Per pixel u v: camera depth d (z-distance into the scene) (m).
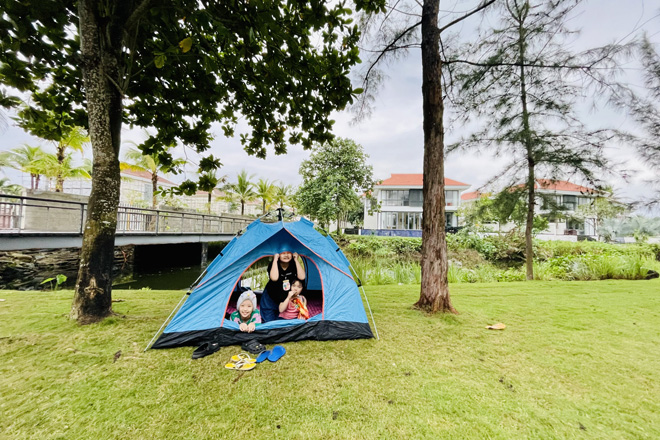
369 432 1.65
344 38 3.44
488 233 16.72
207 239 15.00
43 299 4.33
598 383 2.20
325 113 4.06
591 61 4.48
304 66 3.45
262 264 9.66
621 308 4.30
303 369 2.36
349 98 3.76
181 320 2.79
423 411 1.84
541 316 3.88
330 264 3.33
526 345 2.89
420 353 2.69
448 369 2.39
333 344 2.90
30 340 2.70
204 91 3.95
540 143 6.26
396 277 7.81
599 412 1.85
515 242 14.56
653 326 3.48
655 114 4.45
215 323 2.86
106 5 2.74
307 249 3.38
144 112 4.09
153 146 4.20
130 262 12.52
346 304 3.20
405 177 31.73
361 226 33.22
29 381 2.08
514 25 5.79
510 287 6.08
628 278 7.34
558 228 23.17
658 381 2.23
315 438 1.60
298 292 3.39
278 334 2.92
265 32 2.83
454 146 6.86
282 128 4.65
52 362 2.35
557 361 2.55
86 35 2.81
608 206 6.18
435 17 3.89
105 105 3.01
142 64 3.54
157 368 2.32
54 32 2.97
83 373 2.21
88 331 2.92
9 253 8.53
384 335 3.13
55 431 1.61
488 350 2.77
